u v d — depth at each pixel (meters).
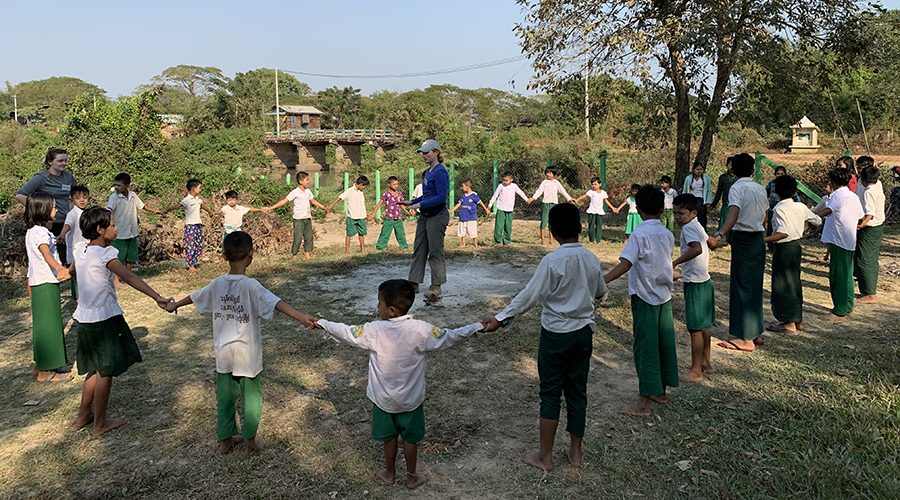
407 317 3.26
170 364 5.27
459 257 10.45
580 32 13.02
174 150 24.30
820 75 13.90
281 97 72.94
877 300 7.26
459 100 74.56
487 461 3.63
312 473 3.46
